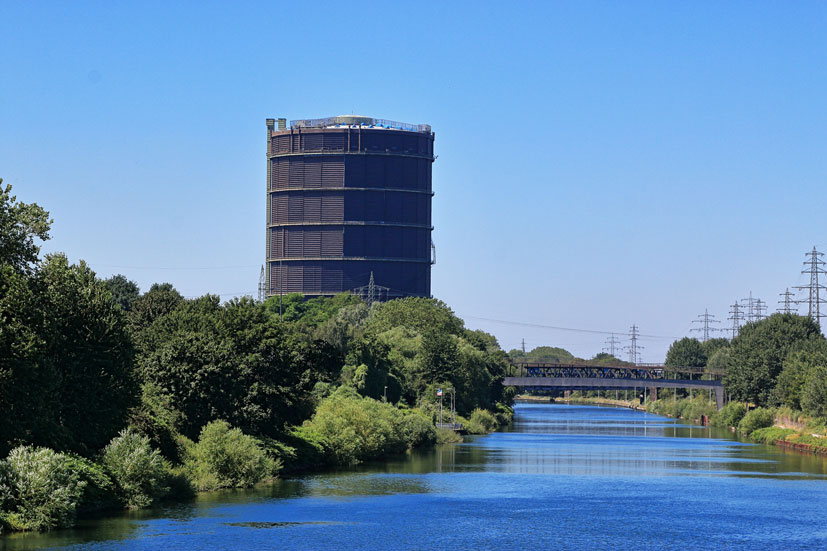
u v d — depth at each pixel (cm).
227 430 15025
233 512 12569
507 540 11531
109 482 12069
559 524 12638
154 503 12838
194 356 15550
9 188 12169
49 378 11219
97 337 12531
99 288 13025
